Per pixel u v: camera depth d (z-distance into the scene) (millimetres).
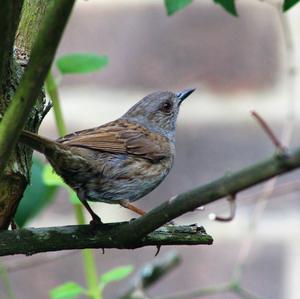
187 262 10516
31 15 6863
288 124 10164
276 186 10328
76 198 8219
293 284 10344
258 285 10383
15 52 6672
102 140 8109
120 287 10438
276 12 10781
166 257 9844
